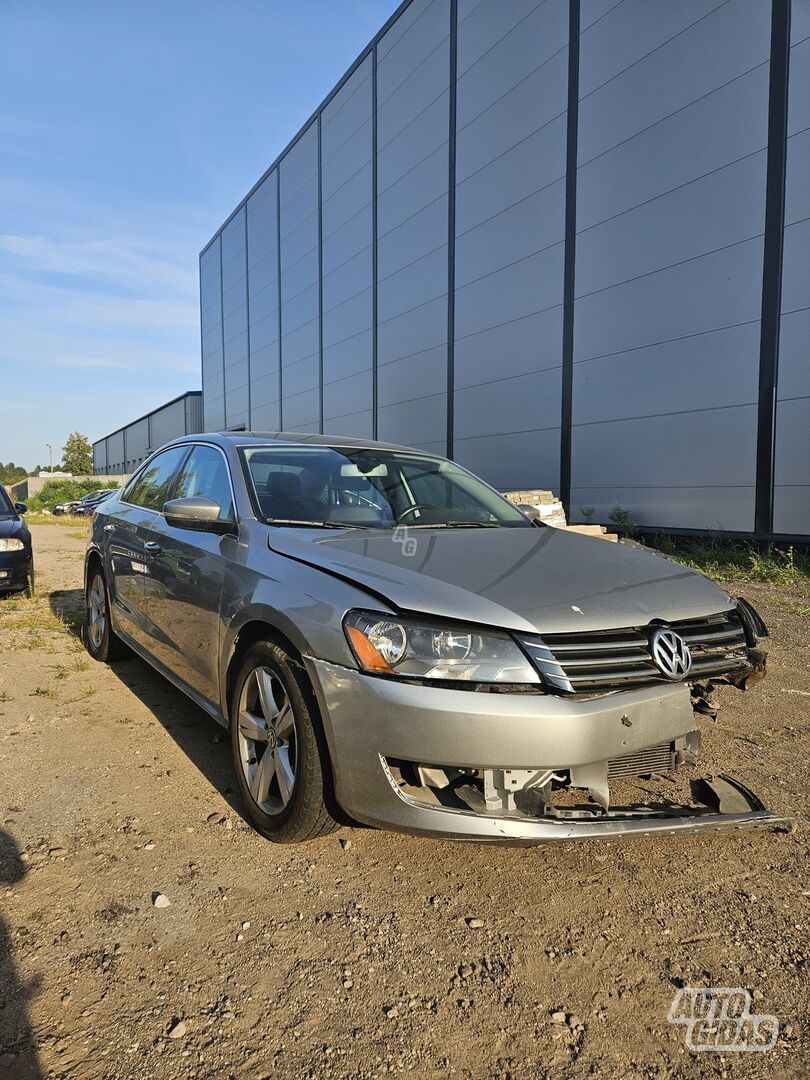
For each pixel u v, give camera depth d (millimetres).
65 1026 1677
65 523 25141
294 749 2436
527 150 14156
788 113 9547
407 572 2387
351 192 20984
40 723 3656
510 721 2016
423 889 2271
